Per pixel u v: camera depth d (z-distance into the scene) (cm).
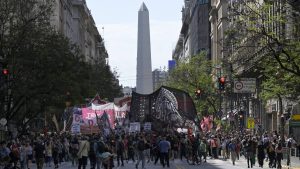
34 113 5969
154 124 5922
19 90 4847
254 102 7762
